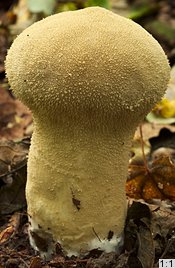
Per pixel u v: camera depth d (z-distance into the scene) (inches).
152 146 14.0
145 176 10.9
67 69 7.0
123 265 8.4
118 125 7.7
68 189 8.0
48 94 7.2
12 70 7.7
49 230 8.4
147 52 7.4
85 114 7.3
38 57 7.2
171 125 14.8
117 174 8.1
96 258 8.5
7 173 10.7
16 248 9.3
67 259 8.5
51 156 7.9
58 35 7.2
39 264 8.5
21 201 10.5
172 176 10.7
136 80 7.2
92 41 7.1
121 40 7.2
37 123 7.9
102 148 7.8
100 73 7.0
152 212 9.5
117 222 8.5
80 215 8.2
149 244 8.8
